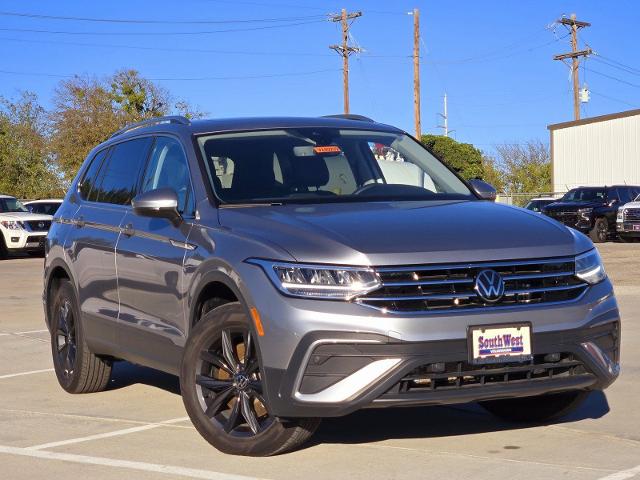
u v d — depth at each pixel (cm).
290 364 488
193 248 570
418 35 4647
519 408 614
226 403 551
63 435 613
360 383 479
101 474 516
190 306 568
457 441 564
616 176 4769
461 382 495
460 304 493
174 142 656
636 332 1016
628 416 625
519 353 495
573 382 516
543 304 505
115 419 657
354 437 577
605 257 2253
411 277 489
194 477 501
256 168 614
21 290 1705
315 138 654
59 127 5409
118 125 5334
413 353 479
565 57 5988
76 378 740
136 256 636
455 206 582
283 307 491
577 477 481
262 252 510
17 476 518
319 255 494
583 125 4897
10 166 5491
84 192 774
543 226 541
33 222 2678
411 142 689
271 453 527
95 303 703
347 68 5303
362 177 628
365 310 480
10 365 907
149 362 633
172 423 638
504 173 7950
